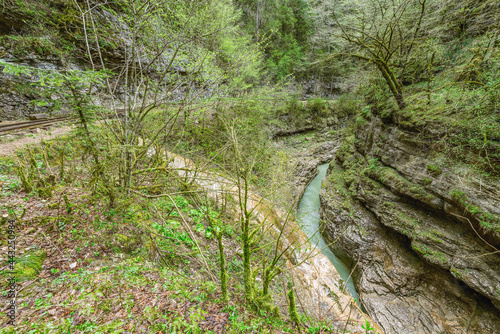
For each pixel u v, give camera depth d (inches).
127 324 107.3
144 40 207.5
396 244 399.5
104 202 197.8
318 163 950.4
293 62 1117.7
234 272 207.3
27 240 142.2
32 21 223.1
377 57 371.6
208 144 333.4
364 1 380.8
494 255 256.7
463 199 274.8
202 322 123.6
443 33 361.7
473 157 277.9
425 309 316.2
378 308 342.3
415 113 364.8
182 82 221.3
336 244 502.9
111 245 161.3
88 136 165.2
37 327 92.0
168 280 149.1
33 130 386.0
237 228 274.1
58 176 235.8
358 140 614.9
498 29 261.9
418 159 358.6
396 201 397.7
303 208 602.5
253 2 1012.5
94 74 141.9
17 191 192.7
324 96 1400.1
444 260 298.5
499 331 254.8
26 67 115.1
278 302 197.6
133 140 189.9
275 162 252.4
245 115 384.8
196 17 231.6
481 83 254.2
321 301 226.8
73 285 121.9
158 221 218.5
